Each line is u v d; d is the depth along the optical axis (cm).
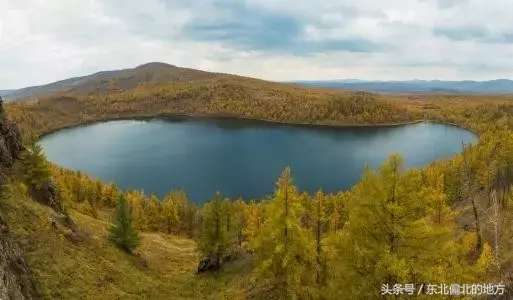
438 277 1557
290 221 2391
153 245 5894
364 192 1705
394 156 1628
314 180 16225
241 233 6600
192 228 9731
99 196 11419
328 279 2456
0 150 3878
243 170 17900
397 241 1617
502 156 8281
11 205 2991
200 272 4269
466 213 5128
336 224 7044
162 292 3234
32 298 1956
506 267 1853
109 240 4319
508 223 3616
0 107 4431
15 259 2066
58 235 3111
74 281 2516
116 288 2828
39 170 4066
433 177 8112
